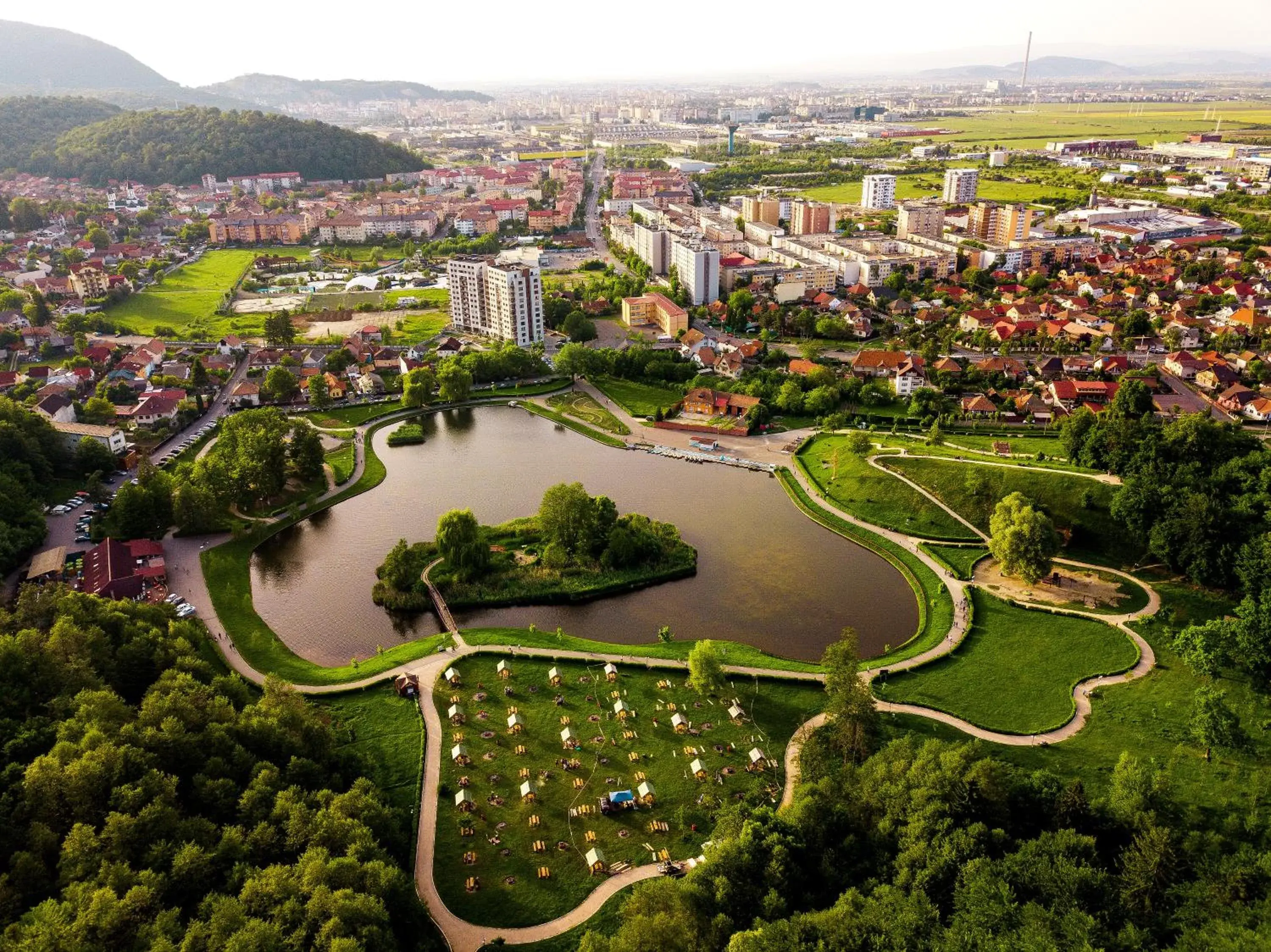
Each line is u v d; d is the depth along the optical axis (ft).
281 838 346.13
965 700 478.18
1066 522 645.92
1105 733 447.42
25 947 270.67
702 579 625.00
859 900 322.34
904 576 623.36
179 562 643.04
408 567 607.37
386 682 504.02
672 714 474.08
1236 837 363.35
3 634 432.25
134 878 306.96
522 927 347.36
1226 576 552.41
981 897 313.73
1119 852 350.23
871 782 385.29
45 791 333.21
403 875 341.21
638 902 320.50
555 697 490.49
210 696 427.74
